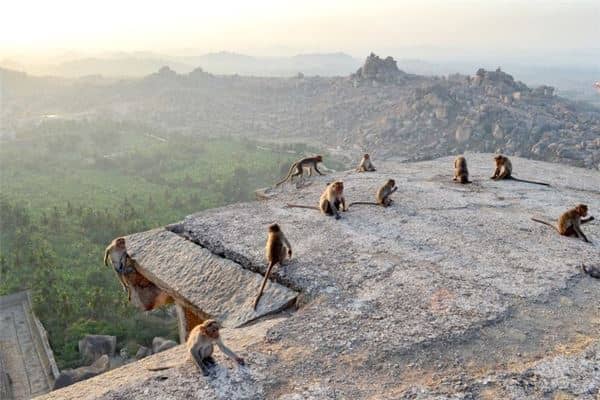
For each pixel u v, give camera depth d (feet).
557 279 21.94
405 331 17.94
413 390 14.89
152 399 14.42
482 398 14.55
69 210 262.26
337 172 43.70
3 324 143.54
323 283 21.43
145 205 292.61
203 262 24.35
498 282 21.63
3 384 111.04
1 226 234.58
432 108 586.86
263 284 21.54
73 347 124.98
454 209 31.68
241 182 357.82
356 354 16.72
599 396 14.48
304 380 15.42
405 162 48.91
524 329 18.17
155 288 26.55
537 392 14.71
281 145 546.67
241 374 15.56
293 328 18.28
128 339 129.39
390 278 21.94
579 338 17.63
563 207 32.40
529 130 470.80
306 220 29.32
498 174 39.75
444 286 21.21
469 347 17.12
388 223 28.89
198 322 23.88
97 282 165.48
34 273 174.70
